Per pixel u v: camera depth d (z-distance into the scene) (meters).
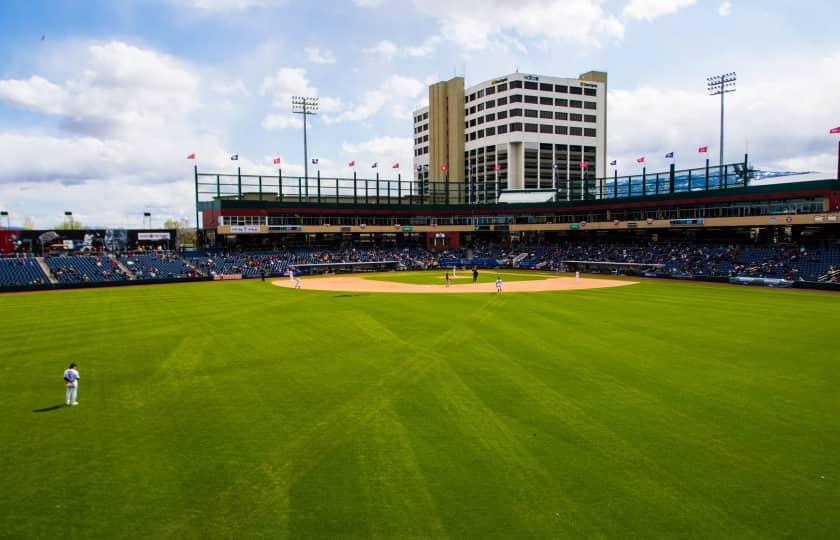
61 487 14.57
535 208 111.12
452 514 12.96
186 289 68.06
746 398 21.36
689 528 12.24
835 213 69.06
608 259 92.62
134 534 12.26
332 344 31.91
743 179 92.12
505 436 17.66
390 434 17.95
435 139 165.38
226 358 28.72
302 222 103.75
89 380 24.84
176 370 26.39
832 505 13.22
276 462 15.97
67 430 18.72
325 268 96.88
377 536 12.08
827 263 67.44
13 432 18.58
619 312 43.66
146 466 15.81
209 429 18.64
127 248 99.31
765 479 14.59
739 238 85.81
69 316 44.12
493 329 36.19
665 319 39.97
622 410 20.02
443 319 40.59
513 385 23.19
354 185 109.25
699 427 18.33
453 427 18.48
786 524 12.39
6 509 13.43
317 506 13.42
